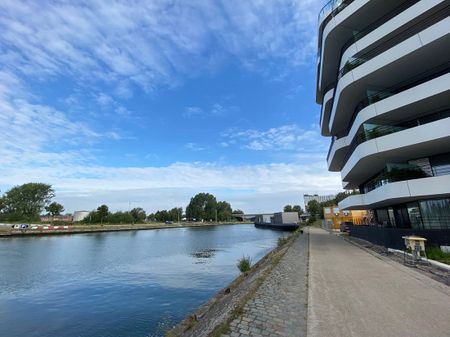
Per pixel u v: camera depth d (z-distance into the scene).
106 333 9.97
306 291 7.92
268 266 13.16
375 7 19.06
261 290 8.08
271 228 92.44
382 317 5.74
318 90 34.44
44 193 95.94
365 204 21.70
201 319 6.91
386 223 24.02
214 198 158.62
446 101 15.69
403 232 16.12
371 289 7.99
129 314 11.77
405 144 15.31
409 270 10.77
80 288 16.31
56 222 87.81
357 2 19.39
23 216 87.56
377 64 17.12
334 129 29.42
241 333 5.09
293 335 4.97
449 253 12.71
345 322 5.51
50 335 9.92
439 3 15.15
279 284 8.80
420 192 14.62
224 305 7.56
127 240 51.19
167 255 30.11
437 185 14.12
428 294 7.38
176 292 15.02
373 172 23.66
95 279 18.67
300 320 5.69
